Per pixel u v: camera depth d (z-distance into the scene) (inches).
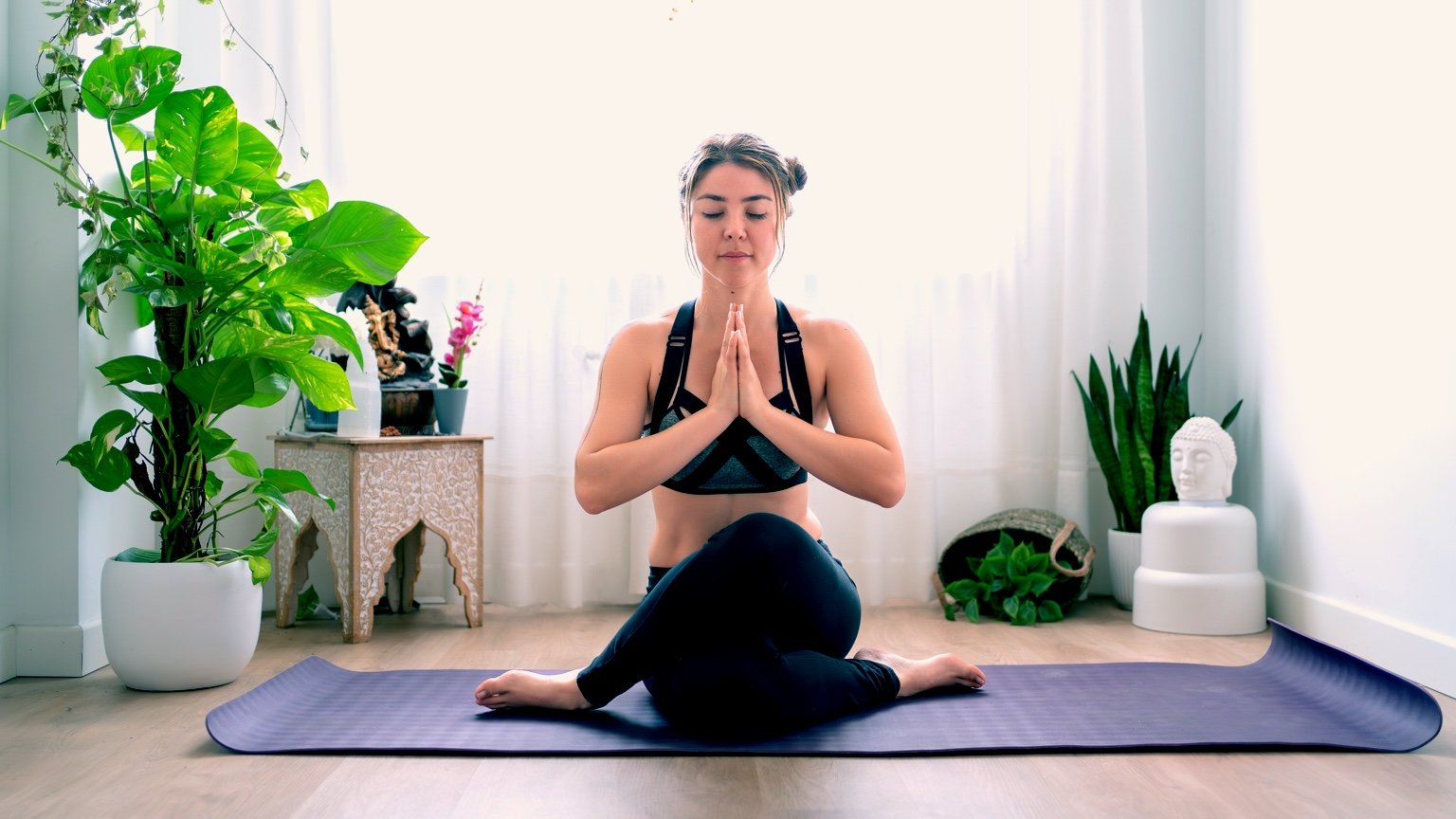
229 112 88.7
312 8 130.6
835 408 79.8
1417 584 94.4
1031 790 62.4
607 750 69.1
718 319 78.8
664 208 133.4
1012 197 135.8
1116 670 93.0
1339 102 107.3
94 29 87.7
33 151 95.5
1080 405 134.7
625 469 73.2
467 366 134.3
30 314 95.7
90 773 67.0
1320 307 111.8
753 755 68.8
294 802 61.0
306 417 123.3
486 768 66.8
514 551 131.2
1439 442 90.9
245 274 91.4
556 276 133.0
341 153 130.5
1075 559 129.0
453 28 133.6
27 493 96.0
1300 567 116.3
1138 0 134.1
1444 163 89.4
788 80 134.6
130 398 93.7
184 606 89.0
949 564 133.7
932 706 80.5
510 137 133.2
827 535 134.0
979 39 135.3
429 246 133.6
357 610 112.3
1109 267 135.4
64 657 95.3
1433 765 66.7
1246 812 58.7
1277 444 121.9
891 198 134.0
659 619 72.6
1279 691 84.9
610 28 133.6
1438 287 90.4
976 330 136.9
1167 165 140.8
